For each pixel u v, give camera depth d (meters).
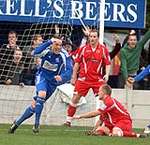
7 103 45.72
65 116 45.78
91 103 45.69
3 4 51.78
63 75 36.53
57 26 49.59
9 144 28.81
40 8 51.56
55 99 45.66
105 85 35.78
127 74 46.28
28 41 48.88
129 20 54.66
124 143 31.09
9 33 47.59
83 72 42.56
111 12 54.19
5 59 47.09
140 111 46.88
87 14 51.56
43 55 36.44
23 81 47.16
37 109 35.84
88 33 44.09
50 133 37.03
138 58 47.09
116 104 35.59
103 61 42.59
